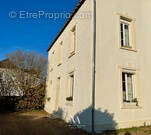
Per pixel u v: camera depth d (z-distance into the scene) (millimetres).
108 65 6234
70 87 8242
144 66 7422
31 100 12578
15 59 14406
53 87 11562
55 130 5945
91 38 6125
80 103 6340
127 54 6973
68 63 8609
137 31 7672
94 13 6391
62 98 8922
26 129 6109
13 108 12078
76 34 7840
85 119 5777
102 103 5723
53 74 12133
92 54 5918
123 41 7383
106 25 6617
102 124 5523
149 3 8680
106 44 6406
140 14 8062
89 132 5387
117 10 7188
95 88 5695
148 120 6785
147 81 7316
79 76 6789
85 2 7105
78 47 7363
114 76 6293
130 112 6355
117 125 5871
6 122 7594
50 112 10984
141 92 6953
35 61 15320
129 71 6863
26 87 12469
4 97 12023
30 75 13070
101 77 5938
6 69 13227
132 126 6238
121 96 6234
